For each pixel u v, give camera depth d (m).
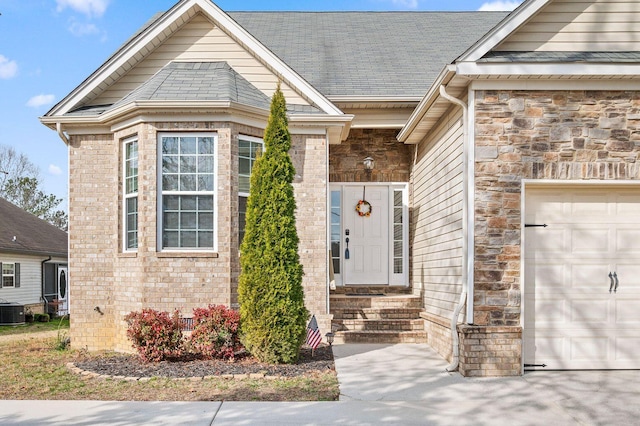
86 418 4.98
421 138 10.33
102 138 9.29
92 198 9.23
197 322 7.48
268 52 9.47
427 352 8.39
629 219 7.20
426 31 14.27
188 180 8.55
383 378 6.61
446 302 8.27
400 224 11.62
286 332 7.20
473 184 6.95
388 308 10.19
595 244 7.18
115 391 5.95
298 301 7.34
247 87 9.35
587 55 7.02
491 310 6.85
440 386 6.25
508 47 7.21
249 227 7.39
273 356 7.20
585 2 7.26
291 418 5.01
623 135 6.95
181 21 9.55
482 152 6.95
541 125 6.96
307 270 9.31
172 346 7.42
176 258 8.34
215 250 8.45
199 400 5.60
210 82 8.97
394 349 8.65
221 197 8.44
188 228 8.51
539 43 7.23
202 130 8.49
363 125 11.08
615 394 5.93
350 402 5.57
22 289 20.39
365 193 11.64
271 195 7.31
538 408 5.42
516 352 6.77
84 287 9.14
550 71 6.69
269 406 5.39
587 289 7.14
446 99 7.54
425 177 10.09
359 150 11.60
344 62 12.29
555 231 7.17
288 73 9.48
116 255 8.88
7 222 22.23
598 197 7.21
